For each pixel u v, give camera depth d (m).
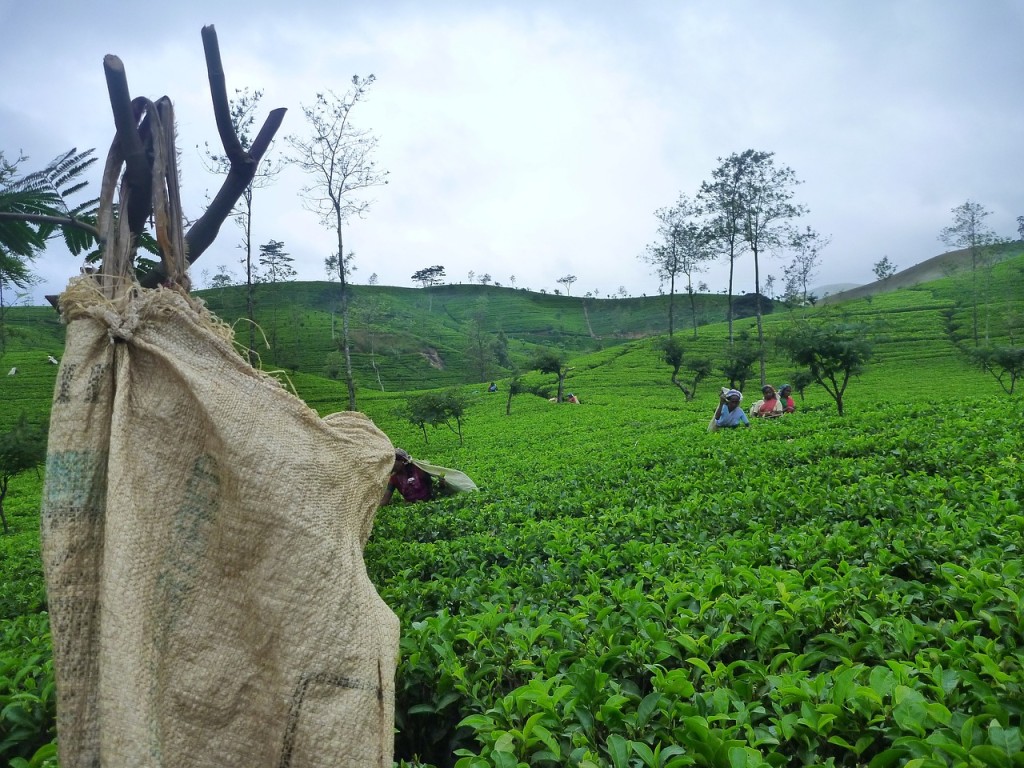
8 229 4.39
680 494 9.72
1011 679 3.10
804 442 12.64
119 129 2.60
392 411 47.97
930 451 9.76
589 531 7.76
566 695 3.33
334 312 116.81
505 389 61.53
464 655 4.03
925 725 2.85
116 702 2.14
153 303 2.54
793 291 76.69
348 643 2.41
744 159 48.19
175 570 2.41
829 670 3.74
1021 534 5.25
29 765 3.26
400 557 7.32
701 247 60.41
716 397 49.16
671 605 4.38
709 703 3.21
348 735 2.31
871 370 56.00
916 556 5.07
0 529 21.48
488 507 10.73
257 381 2.60
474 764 2.87
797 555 5.45
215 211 2.98
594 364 72.94
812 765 2.84
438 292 166.88
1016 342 62.12
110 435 2.41
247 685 2.40
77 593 2.30
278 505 2.46
